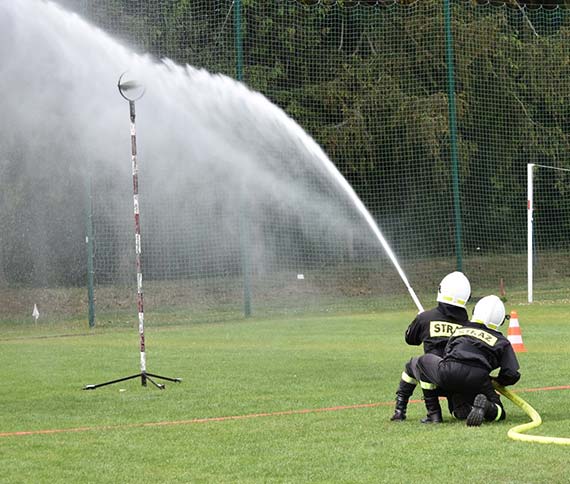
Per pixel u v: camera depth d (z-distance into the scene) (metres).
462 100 42.34
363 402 14.00
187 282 40.09
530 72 44.97
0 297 38.06
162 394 15.21
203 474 9.55
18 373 18.42
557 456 9.90
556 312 29.92
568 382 15.59
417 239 43.09
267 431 11.74
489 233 44.25
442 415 12.80
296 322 29.19
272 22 40.28
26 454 10.64
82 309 36.44
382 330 26.05
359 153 42.22
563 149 45.53
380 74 42.75
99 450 10.80
